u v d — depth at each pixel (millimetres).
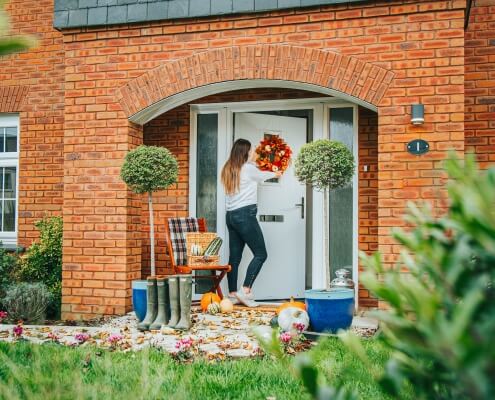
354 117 7680
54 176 8641
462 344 763
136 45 7168
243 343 5023
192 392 3285
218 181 8227
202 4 6848
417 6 6250
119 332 5770
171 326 5898
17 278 7730
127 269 7113
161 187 6582
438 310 902
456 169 1008
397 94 6281
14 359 3891
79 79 7340
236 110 8195
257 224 7512
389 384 1047
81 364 3770
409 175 6188
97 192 7207
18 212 8766
